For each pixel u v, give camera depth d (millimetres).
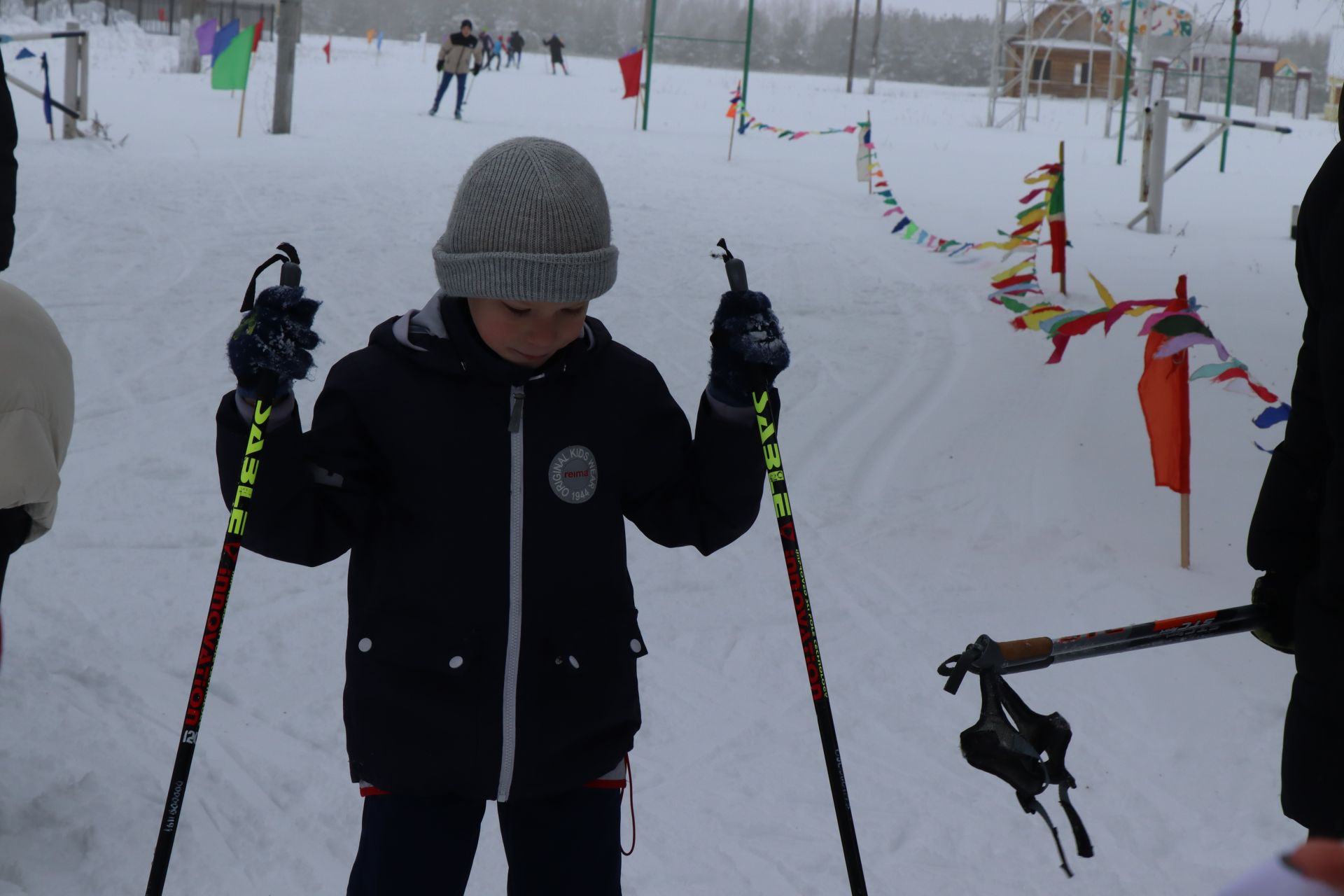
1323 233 1740
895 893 2895
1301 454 1906
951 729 3664
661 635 4156
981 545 4941
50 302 7715
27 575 4273
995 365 7438
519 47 42938
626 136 20094
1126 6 29219
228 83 16156
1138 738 3602
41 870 2768
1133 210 14430
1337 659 1679
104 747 3271
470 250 1885
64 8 34719
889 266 10406
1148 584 4602
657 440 2090
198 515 4887
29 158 12930
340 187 12516
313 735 3449
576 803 2041
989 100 29234
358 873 1985
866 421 6418
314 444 1935
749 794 3295
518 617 1968
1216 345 4523
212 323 7531
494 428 1972
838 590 4535
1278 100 45656
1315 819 1722
